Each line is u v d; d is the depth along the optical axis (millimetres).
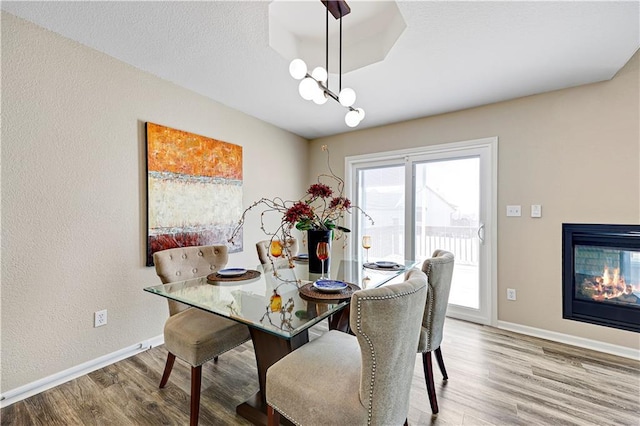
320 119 3422
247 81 2492
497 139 2836
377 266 2297
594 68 2178
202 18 1710
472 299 3014
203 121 2766
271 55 2098
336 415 1021
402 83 2459
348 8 1830
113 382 1868
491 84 2465
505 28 1730
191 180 2639
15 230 1683
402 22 1803
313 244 2047
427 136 3266
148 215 2314
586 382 1889
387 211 3637
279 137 3736
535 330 2641
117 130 2143
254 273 2037
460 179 3098
